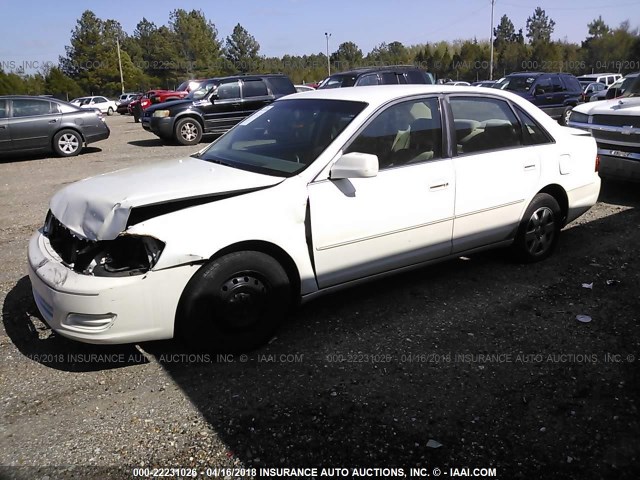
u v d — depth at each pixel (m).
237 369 3.30
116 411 2.93
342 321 3.88
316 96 4.34
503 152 4.37
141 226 3.02
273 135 4.07
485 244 4.42
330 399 2.99
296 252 3.46
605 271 4.67
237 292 3.31
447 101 4.14
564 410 2.86
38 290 3.25
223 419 2.84
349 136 3.66
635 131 6.61
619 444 2.61
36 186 9.35
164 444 2.67
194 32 83.94
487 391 3.04
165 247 3.03
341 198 3.55
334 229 3.55
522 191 4.48
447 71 68.06
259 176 3.52
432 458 2.54
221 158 4.06
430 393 3.03
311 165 3.54
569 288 4.34
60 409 2.96
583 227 5.93
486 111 4.37
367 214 3.66
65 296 3.01
